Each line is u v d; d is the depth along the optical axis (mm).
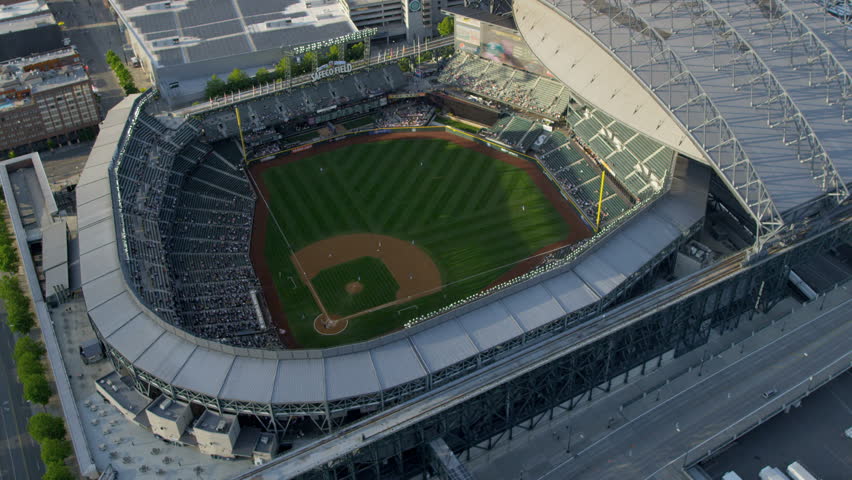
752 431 107875
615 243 125062
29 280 132875
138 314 112625
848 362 114125
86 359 115938
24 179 166250
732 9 155625
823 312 123812
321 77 191125
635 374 115188
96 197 140625
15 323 125125
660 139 140000
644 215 131625
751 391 110938
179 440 101750
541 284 116500
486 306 112562
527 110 187125
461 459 103812
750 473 101812
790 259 122500
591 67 157375
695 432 105250
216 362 103625
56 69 193250
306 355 103438
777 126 130625
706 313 117250
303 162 179125
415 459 103812
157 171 158375
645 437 105125
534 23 175750
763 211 116812
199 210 156250
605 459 102438
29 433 110438
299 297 136000
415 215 158500
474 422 103812
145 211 145375
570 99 181375
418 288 137250
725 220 145875
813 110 135125
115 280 119562
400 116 196500
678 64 138625
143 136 166375
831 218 126812
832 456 103812
